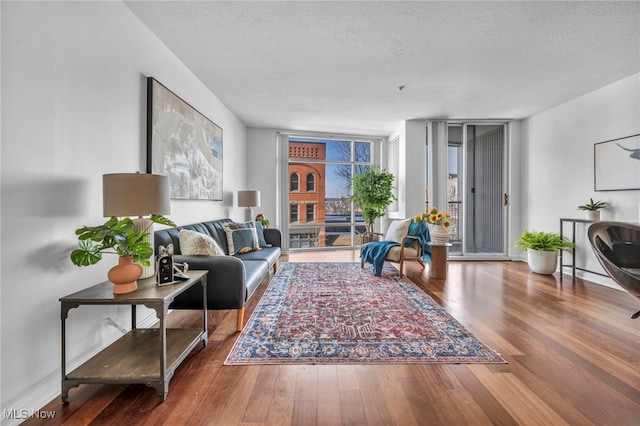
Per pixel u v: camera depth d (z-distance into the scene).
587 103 3.98
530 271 4.43
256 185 5.92
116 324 1.97
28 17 1.47
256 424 1.36
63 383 1.49
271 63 3.18
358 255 5.84
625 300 3.08
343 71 3.38
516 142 5.26
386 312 2.72
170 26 2.52
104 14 2.02
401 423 1.36
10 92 1.38
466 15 2.36
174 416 1.41
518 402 1.50
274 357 1.94
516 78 3.53
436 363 1.87
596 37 2.66
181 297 2.26
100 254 1.61
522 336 2.24
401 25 2.49
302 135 6.21
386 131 6.20
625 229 1.59
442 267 3.93
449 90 3.93
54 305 1.60
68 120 1.71
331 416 1.40
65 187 1.69
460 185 5.43
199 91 3.60
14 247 1.39
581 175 4.07
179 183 3.01
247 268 2.92
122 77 2.21
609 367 1.82
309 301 3.02
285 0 2.19
